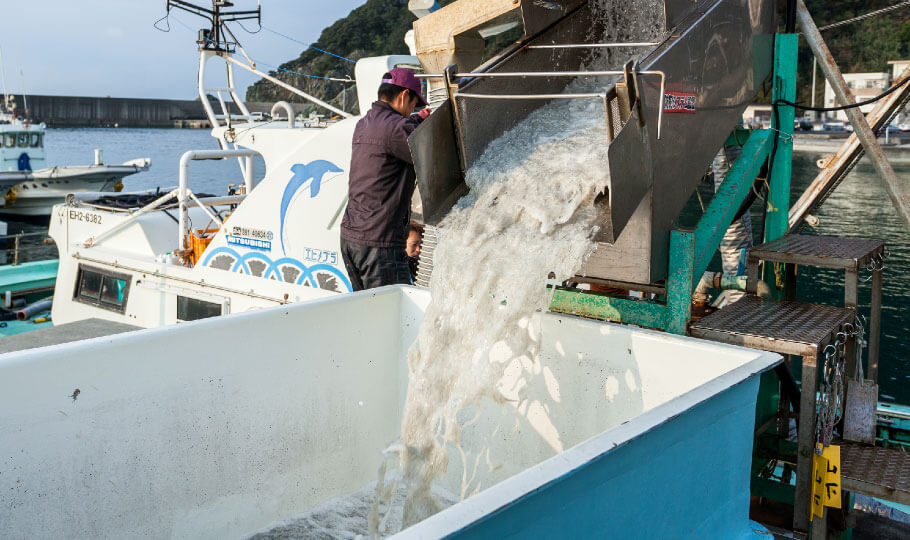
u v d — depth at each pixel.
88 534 2.26
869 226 21.22
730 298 4.78
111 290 6.84
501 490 1.47
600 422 2.73
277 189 5.49
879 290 3.67
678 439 1.95
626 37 3.78
